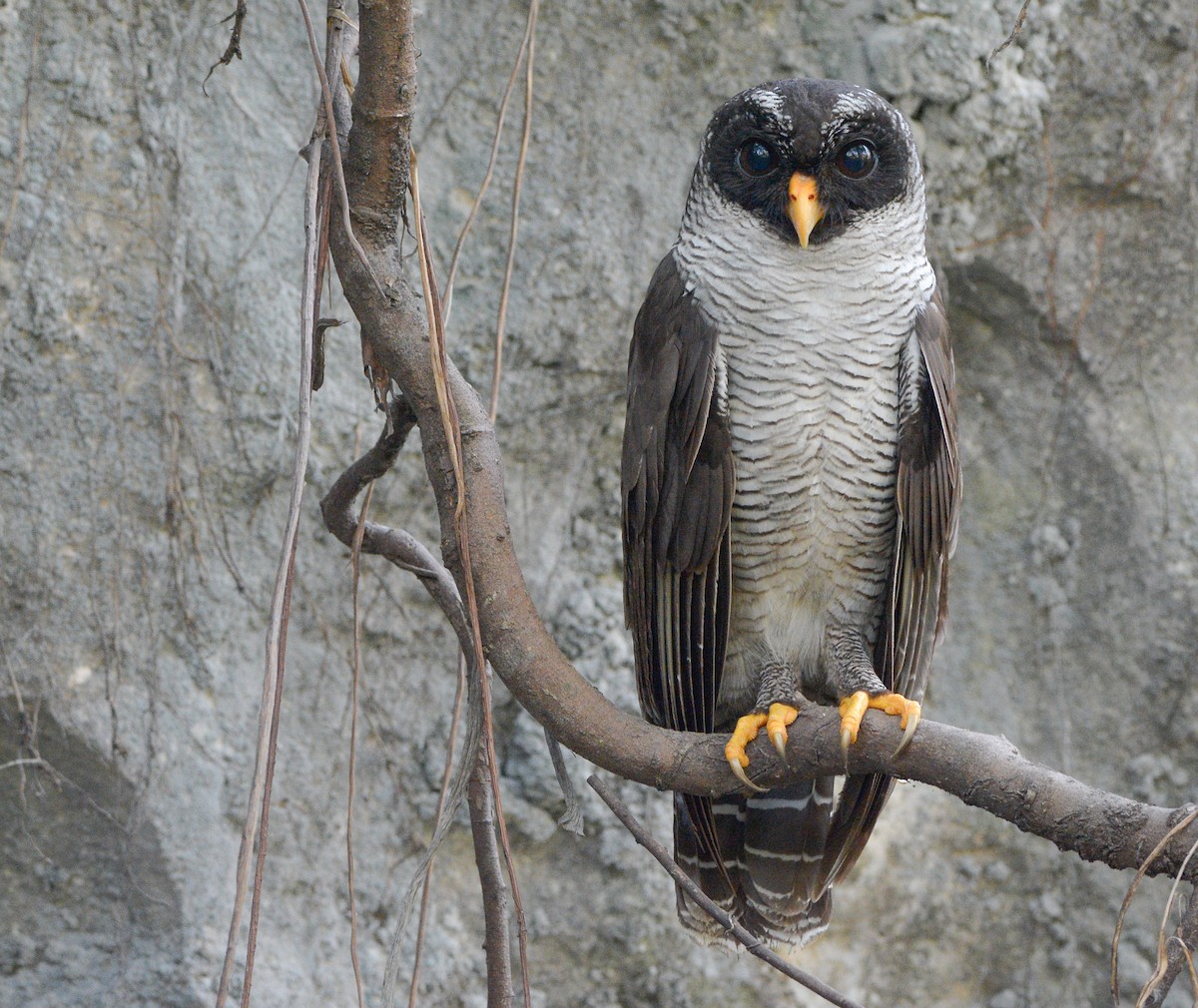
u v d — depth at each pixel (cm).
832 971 1152
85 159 996
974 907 1190
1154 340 1191
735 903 740
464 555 502
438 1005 1055
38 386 983
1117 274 1182
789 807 747
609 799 547
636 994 1107
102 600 990
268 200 1028
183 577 1008
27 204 980
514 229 558
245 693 1023
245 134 1026
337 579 1051
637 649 757
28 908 985
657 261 1106
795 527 732
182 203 1012
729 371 714
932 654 766
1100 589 1193
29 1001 973
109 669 986
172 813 995
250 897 1011
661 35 1110
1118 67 1155
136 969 982
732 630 769
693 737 581
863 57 1117
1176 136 1169
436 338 504
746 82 1120
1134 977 1168
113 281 998
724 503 711
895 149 703
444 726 1079
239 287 1019
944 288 1158
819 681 789
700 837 727
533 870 1095
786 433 713
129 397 1000
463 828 1090
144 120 1007
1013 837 1197
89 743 978
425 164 1073
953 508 734
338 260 524
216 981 988
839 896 1161
